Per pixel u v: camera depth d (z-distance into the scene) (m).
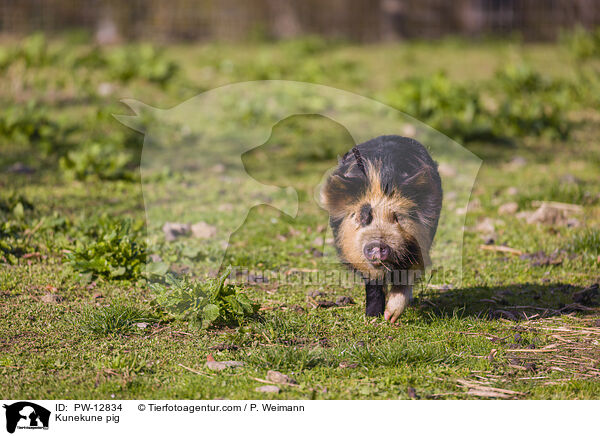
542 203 15.01
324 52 39.16
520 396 7.87
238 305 9.52
